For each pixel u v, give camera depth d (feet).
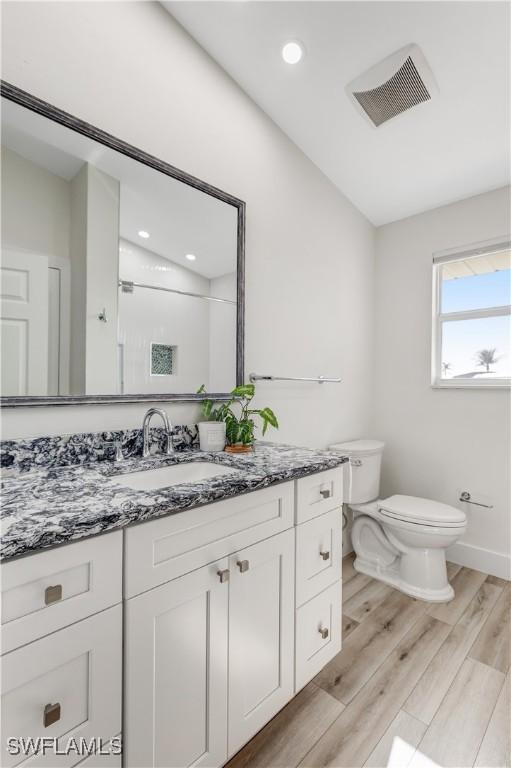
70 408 3.88
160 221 4.62
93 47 3.99
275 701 3.73
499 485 7.00
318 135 6.32
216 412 5.14
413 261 8.20
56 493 2.89
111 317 4.16
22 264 3.54
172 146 4.73
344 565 7.52
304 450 4.95
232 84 5.49
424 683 4.45
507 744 3.68
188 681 2.93
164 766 2.77
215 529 3.13
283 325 6.37
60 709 2.22
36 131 3.61
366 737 3.75
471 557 7.32
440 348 7.96
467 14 4.27
